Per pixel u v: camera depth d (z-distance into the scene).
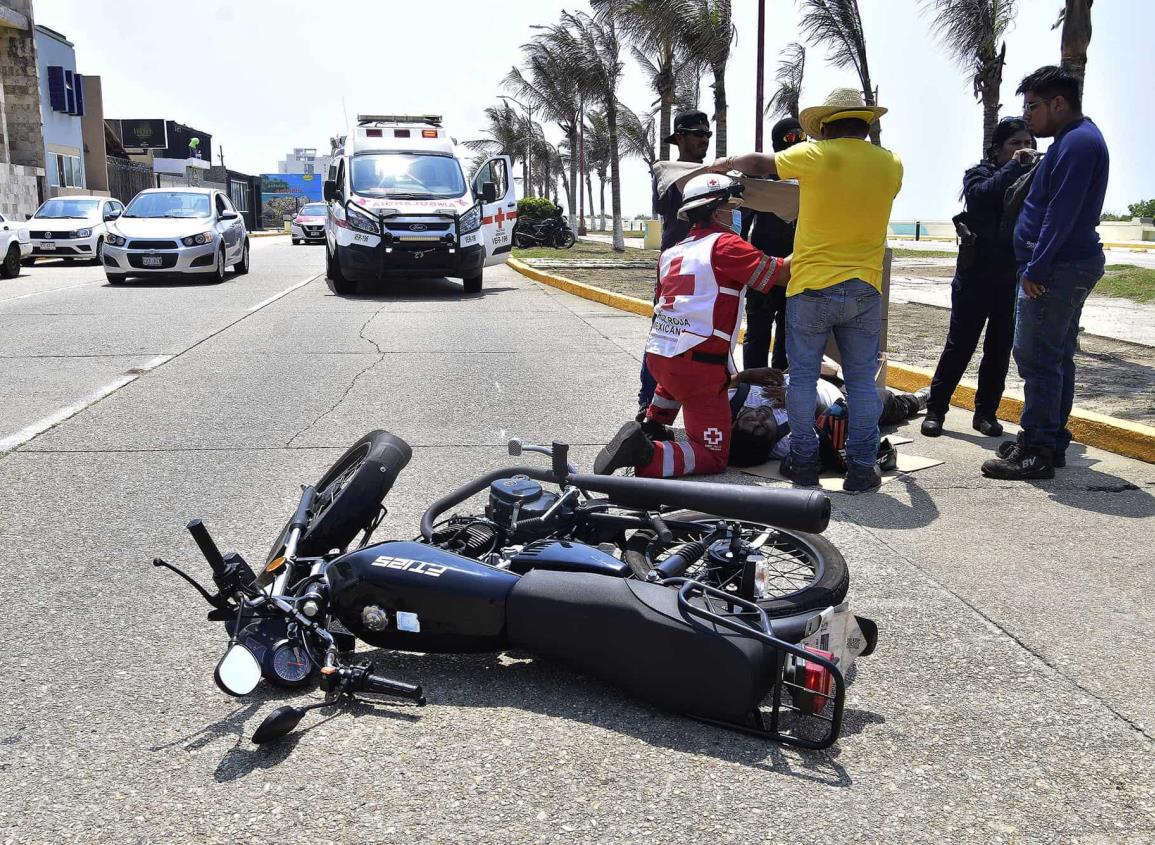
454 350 10.19
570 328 12.11
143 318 12.63
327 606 3.29
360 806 2.57
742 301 5.39
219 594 3.10
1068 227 5.09
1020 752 2.85
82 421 6.89
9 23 33.88
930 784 2.68
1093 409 7.01
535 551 3.29
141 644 3.50
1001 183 6.08
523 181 62.66
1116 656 3.45
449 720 2.98
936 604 3.88
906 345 10.26
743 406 5.83
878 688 3.22
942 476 5.69
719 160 5.64
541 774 2.70
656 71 31.00
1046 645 3.53
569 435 6.54
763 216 6.76
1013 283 6.31
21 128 35.50
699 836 2.45
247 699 3.12
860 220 5.08
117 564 4.24
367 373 8.81
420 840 2.43
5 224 19.58
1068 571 4.22
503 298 16.17
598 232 63.38
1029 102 5.31
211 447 6.20
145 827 2.49
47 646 3.48
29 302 14.48
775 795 2.62
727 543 3.26
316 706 2.92
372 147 16.97
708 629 2.84
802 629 3.03
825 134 5.25
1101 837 2.47
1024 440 5.62
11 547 4.43
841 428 5.74
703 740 2.87
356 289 16.59
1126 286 17.00
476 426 6.78
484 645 3.16
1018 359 5.54
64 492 5.24
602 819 2.51
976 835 2.47
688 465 5.42
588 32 34.50
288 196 87.00
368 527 3.76
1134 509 5.07
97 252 24.28
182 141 61.66
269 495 5.20
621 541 3.71
